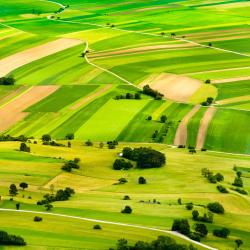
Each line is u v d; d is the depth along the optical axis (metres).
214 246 168.12
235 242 173.50
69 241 159.00
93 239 162.25
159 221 185.25
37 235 163.25
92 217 186.00
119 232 171.12
